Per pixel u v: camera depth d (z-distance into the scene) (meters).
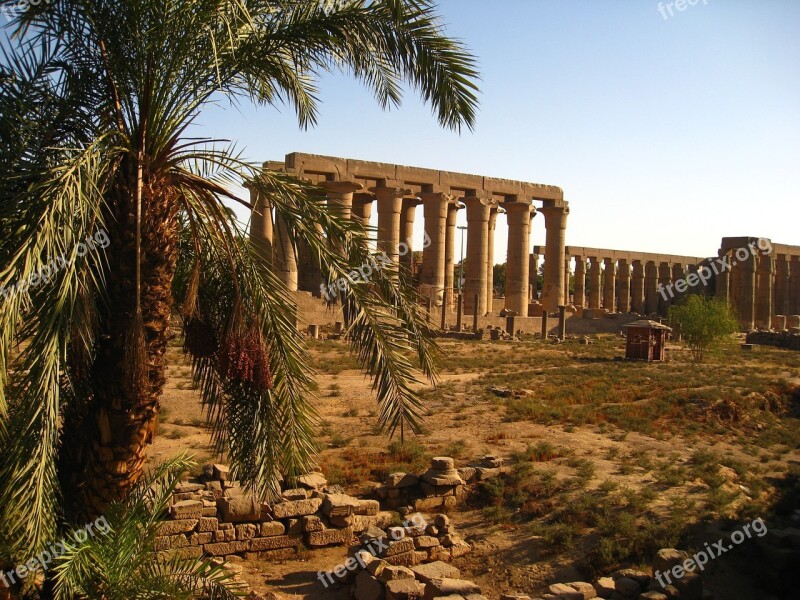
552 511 11.96
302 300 46.16
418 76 7.00
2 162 5.84
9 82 6.01
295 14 6.98
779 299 82.19
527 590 9.70
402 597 8.37
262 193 6.76
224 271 7.13
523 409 20.56
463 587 8.41
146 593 5.40
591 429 18.89
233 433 7.37
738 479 14.48
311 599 9.02
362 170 50.81
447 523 11.04
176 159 6.46
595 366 34.38
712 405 22.09
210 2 6.12
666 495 12.68
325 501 11.05
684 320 41.03
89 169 5.22
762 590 9.59
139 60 6.11
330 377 27.61
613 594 8.62
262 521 10.47
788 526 11.42
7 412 5.09
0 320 4.65
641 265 80.31
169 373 25.16
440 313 53.62
